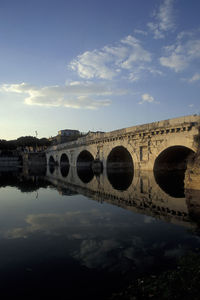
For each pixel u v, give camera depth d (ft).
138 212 61.57
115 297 24.80
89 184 127.85
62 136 498.69
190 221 52.01
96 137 249.34
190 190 95.71
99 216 58.49
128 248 37.55
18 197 89.15
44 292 26.45
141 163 171.42
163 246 37.88
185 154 168.25
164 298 23.49
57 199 83.61
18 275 30.25
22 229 49.06
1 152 568.82
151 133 158.92
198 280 25.90
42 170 285.43
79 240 41.86
